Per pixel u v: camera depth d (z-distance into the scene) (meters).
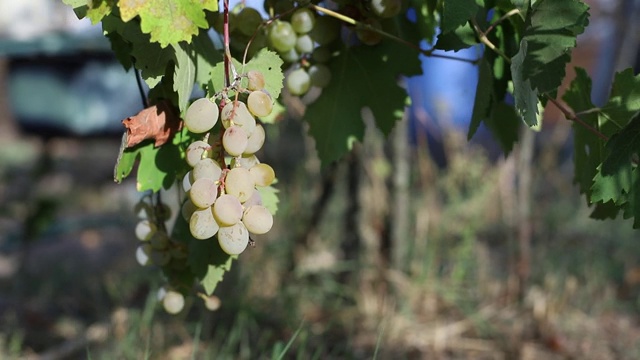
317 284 3.69
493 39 1.57
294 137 4.41
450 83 6.37
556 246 4.69
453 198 4.64
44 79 4.04
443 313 3.57
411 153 4.85
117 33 1.54
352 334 3.21
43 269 4.18
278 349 2.28
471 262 4.06
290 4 1.67
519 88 1.40
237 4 1.66
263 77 1.39
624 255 4.62
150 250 1.68
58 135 4.23
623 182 1.38
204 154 1.35
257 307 3.41
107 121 4.16
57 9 4.21
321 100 1.83
